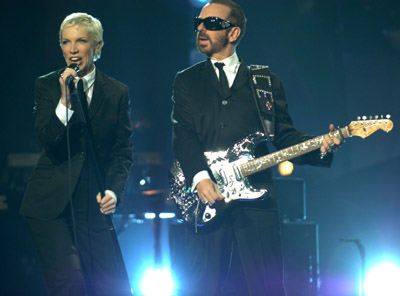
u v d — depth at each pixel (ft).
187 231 38.45
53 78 39.88
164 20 97.86
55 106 38.78
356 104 92.53
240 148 38.11
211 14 39.73
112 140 40.86
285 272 58.80
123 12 96.99
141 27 97.66
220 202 36.96
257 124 38.70
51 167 38.88
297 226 59.41
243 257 36.70
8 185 69.31
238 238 36.91
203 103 38.81
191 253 37.88
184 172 37.88
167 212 65.36
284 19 92.58
